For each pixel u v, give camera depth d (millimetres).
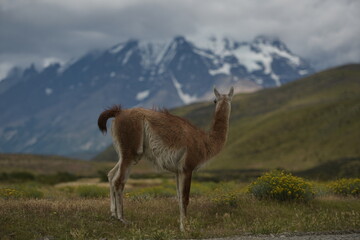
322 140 186125
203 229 12812
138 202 17109
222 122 14273
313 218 13742
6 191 18078
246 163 192750
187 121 13805
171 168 13406
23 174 59062
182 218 13055
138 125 13086
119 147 13211
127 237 11297
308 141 192750
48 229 11625
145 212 14797
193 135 13430
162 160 13203
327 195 20516
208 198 18266
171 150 13148
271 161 186125
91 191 22125
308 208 16328
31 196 19453
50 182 56844
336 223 13430
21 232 11172
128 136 13070
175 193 22000
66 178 62719
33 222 12000
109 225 12594
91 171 134000
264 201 16953
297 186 17312
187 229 12023
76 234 11094
